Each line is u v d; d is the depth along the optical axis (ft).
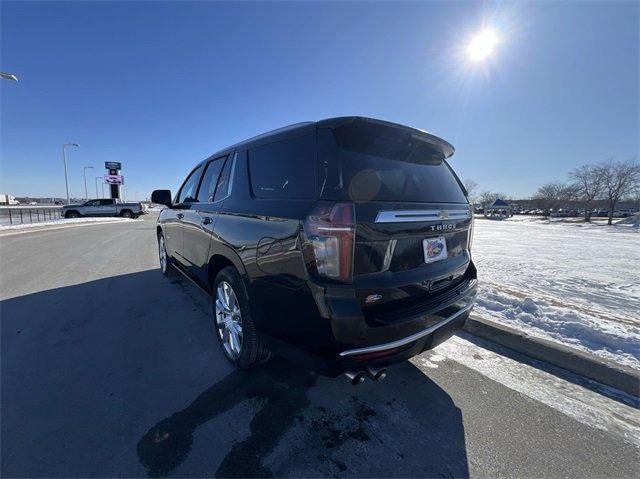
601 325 10.17
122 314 12.58
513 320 11.02
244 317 7.85
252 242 7.32
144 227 58.18
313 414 6.86
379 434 6.31
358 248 5.72
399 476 5.40
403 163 7.45
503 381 8.09
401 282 6.28
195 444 6.01
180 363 8.89
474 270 9.16
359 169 6.23
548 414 6.89
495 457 5.77
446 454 5.84
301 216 6.08
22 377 8.17
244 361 8.03
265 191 7.63
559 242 37.91
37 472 5.38
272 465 5.58
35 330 11.05
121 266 21.89
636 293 15.16
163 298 14.58
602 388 7.81
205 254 10.19
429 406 7.14
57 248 30.60
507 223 96.84
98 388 7.72
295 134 6.98
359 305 5.71
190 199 12.96
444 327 7.04
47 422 6.55
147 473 5.39
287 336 6.46
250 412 6.90
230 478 5.32
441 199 7.97
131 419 6.66
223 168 10.28
